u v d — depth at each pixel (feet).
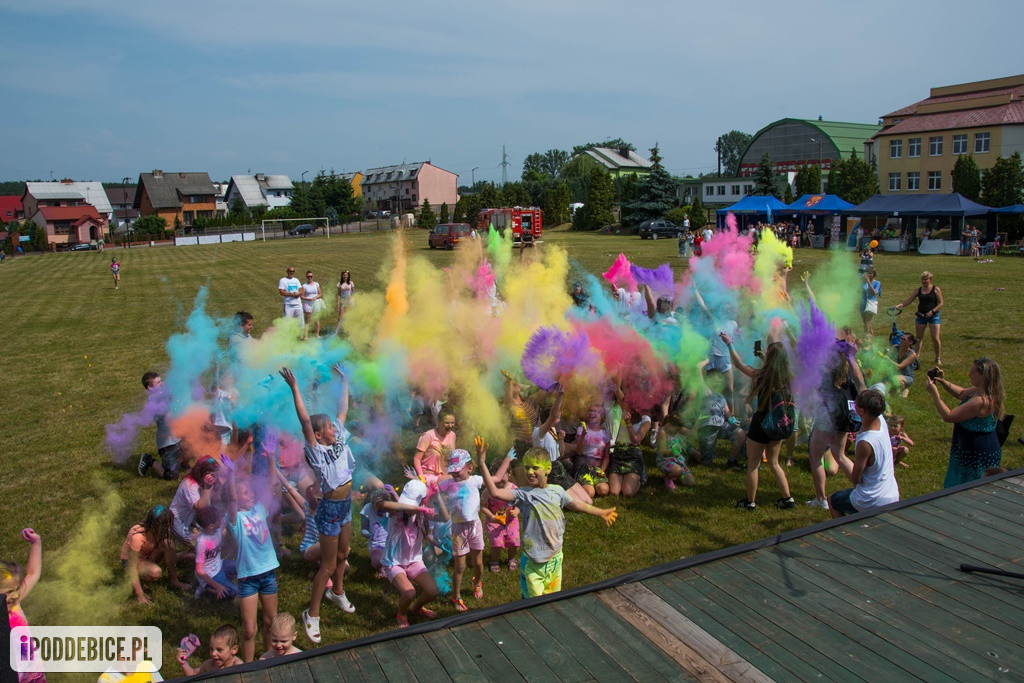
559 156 502.38
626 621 12.88
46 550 21.11
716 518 22.90
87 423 33.73
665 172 196.13
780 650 12.01
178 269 114.93
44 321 64.95
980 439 19.74
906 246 122.83
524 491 16.63
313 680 11.37
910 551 15.24
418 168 320.09
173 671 15.92
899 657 11.78
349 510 16.98
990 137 172.76
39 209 256.32
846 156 246.47
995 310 58.49
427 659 11.85
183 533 19.54
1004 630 12.51
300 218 241.76
